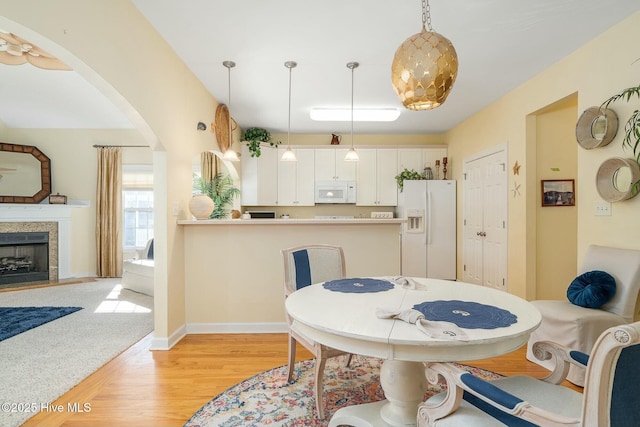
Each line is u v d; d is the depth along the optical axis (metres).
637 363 0.76
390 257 3.07
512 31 2.52
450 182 5.12
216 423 1.71
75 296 4.32
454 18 2.35
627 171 2.36
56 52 1.69
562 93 2.95
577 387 2.06
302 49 2.80
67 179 5.60
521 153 3.53
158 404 1.88
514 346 1.13
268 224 3.03
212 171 5.58
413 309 1.35
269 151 5.38
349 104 4.16
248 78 3.36
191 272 3.04
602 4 2.20
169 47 2.74
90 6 1.83
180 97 2.96
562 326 2.14
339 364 2.39
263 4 2.21
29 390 2.02
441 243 5.11
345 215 5.75
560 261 3.46
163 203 2.68
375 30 2.52
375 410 1.66
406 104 1.57
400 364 1.53
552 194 3.45
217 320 3.05
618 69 2.41
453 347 1.08
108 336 2.90
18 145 5.26
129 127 5.64
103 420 1.73
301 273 2.14
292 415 1.77
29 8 1.46
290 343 2.11
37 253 5.33
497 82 3.46
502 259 3.89
